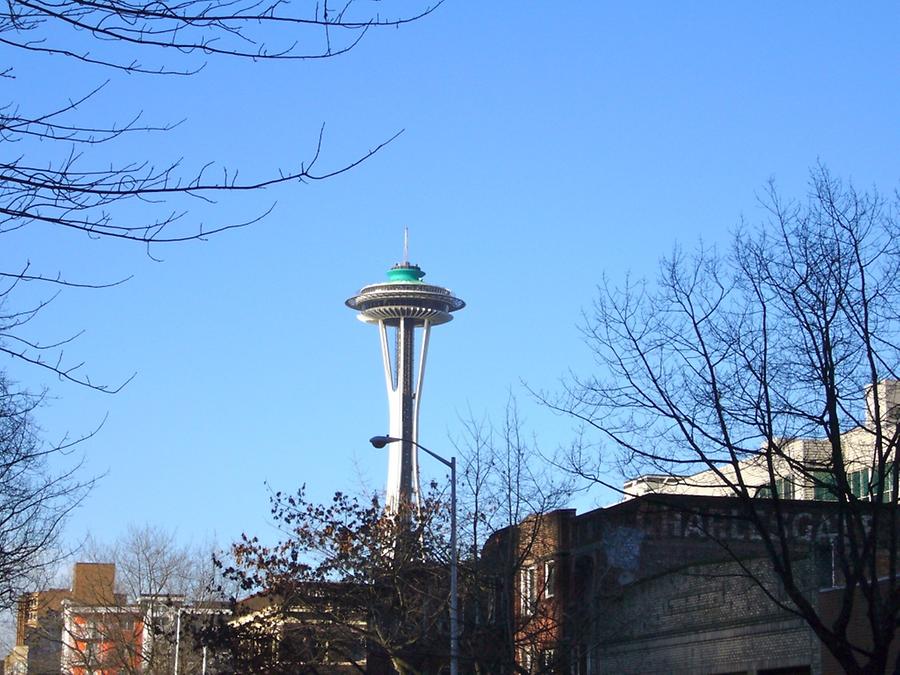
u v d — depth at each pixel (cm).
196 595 8600
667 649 4169
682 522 4572
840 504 2461
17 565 3900
